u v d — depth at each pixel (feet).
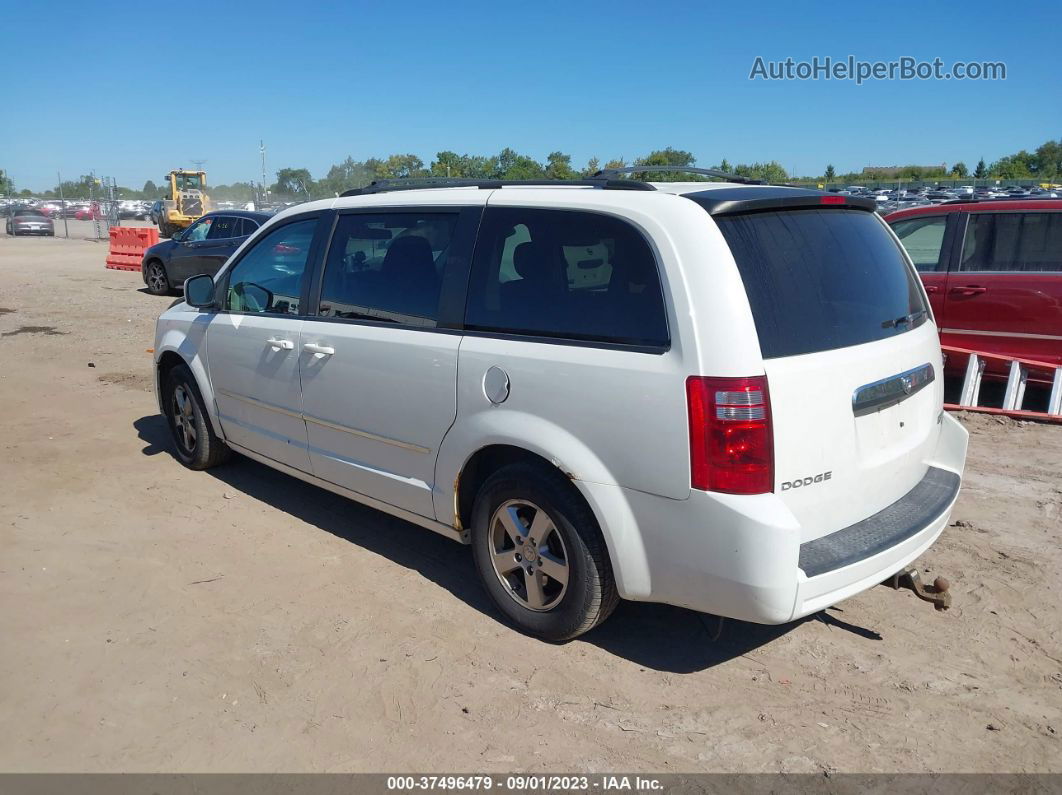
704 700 10.73
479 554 12.53
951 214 24.62
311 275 15.11
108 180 127.85
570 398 10.69
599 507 10.53
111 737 9.98
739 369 9.41
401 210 13.70
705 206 10.16
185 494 17.87
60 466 19.61
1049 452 20.29
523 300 11.58
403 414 13.11
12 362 31.76
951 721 10.28
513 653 11.77
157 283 54.39
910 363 11.60
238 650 11.84
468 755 9.71
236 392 17.04
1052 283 22.74
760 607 9.52
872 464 10.94
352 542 15.49
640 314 10.23
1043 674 11.27
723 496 9.51
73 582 13.82
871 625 12.53
